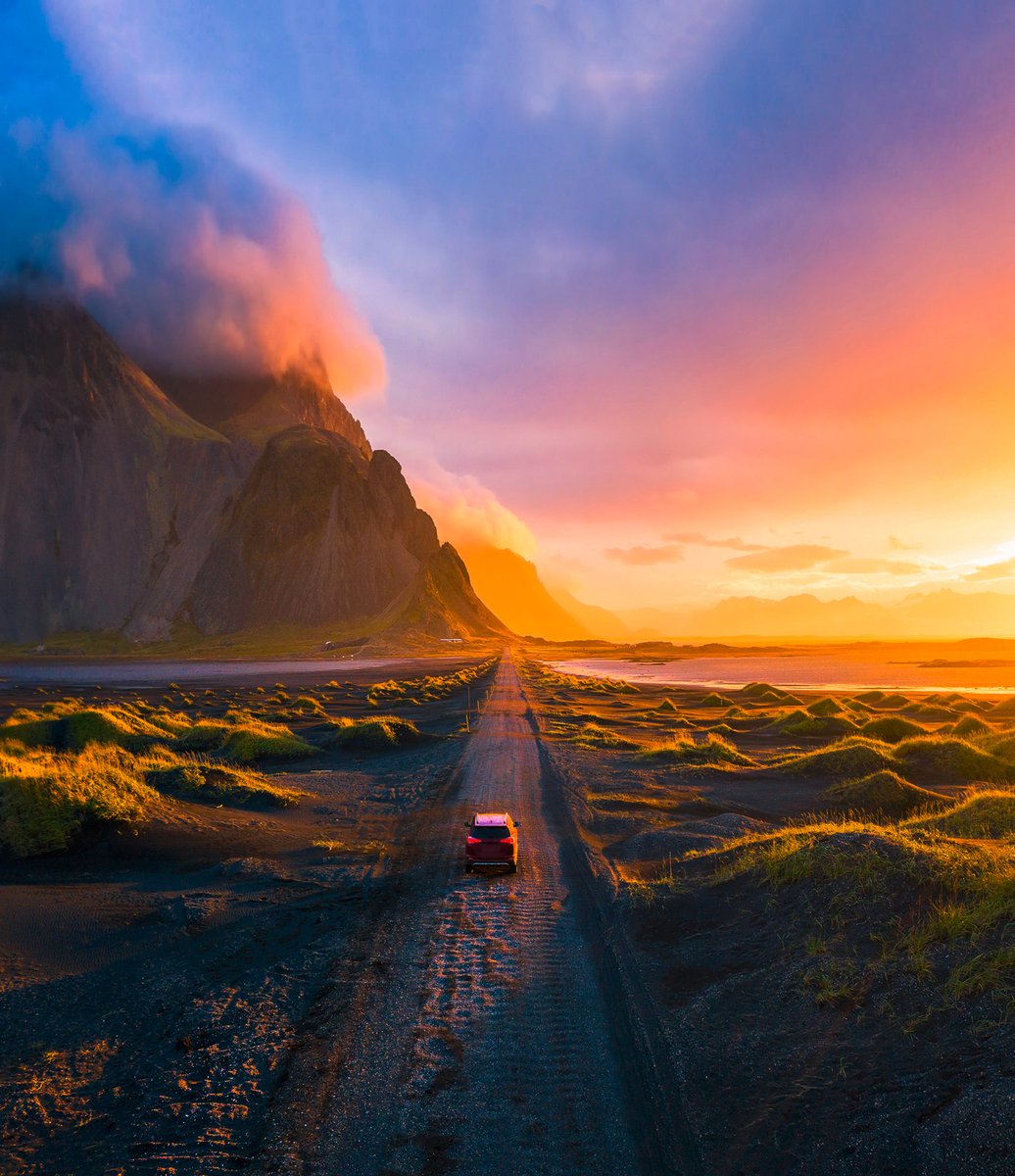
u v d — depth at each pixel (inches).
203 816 807.1
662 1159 261.0
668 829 786.8
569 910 546.9
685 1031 349.7
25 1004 391.9
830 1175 245.4
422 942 481.7
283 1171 258.2
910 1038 310.2
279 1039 353.7
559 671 6368.1
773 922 454.3
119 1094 309.6
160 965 444.5
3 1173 259.4
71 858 656.4
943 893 417.4
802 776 1175.6
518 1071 321.1
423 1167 259.0
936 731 1786.4
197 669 6437.0
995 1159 234.5
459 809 934.4
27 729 1337.4
